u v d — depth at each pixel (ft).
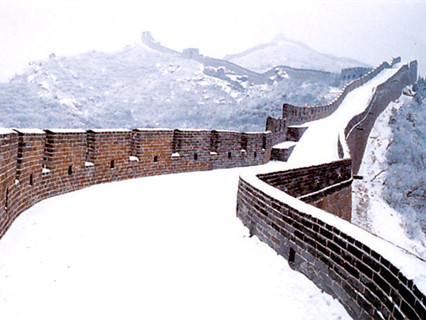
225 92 414.62
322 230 17.69
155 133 51.65
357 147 137.80
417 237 123.95
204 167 60.49
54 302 15.58
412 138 171.53
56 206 31.58
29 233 23.91
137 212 30.83
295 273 19.43
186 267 20.10
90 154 42.52
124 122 394.52
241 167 68.23
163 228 26.66
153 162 51.83
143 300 16.29
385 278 13.12
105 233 24.93
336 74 352.49
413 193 144.36
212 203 35.50
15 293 16.02
